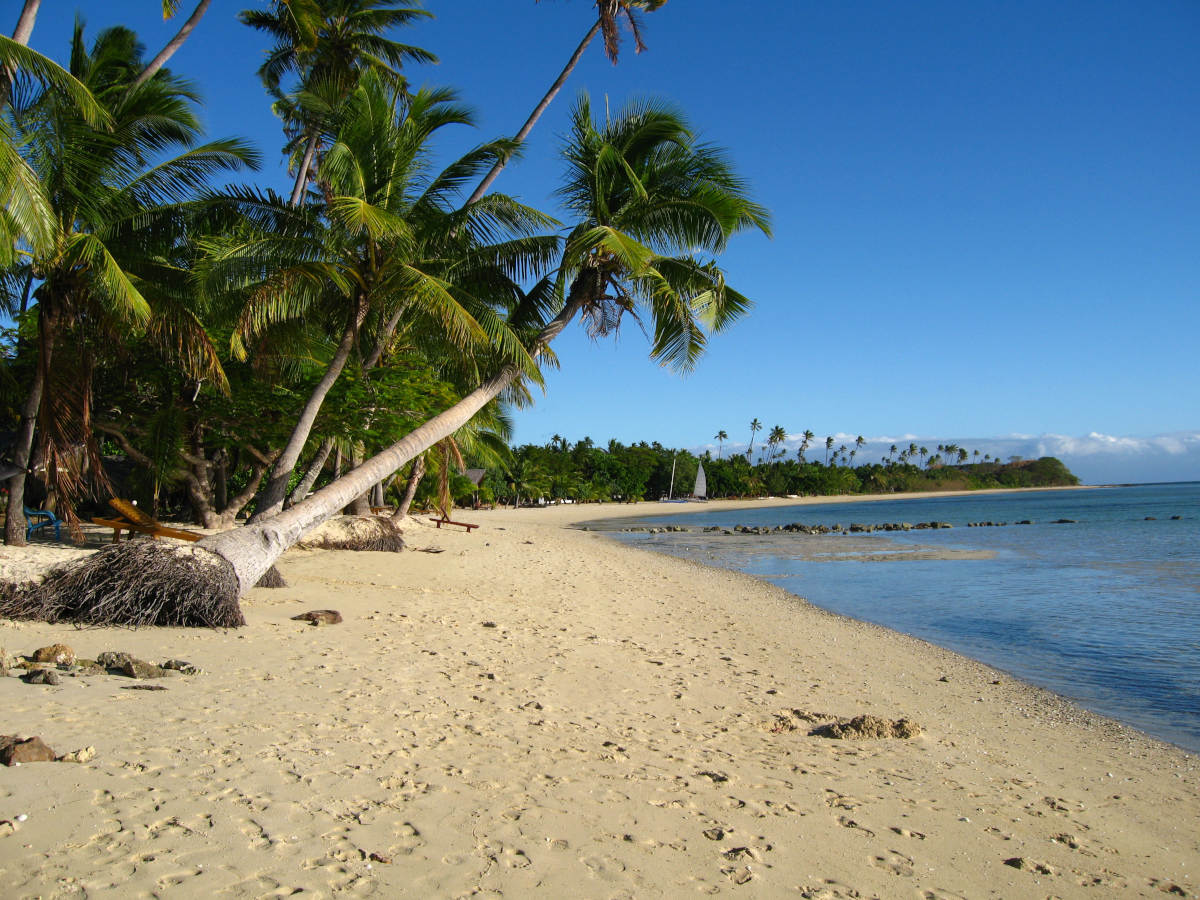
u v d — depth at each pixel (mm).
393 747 5273
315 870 3486
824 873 3975
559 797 4652
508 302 15445
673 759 5602
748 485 139750
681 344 15039
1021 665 10609
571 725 6242
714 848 4137
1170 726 7797
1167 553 28406
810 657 10414
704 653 10086
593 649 9578
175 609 8734
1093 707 8484
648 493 126750
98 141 12086
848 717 7387
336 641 8680
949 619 14531
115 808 3896
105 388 17547
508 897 3420
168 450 16359
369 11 19812
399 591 13469
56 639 7695
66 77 9344
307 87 15320
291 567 15812
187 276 14117
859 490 171500
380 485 30484
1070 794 5691
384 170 13312
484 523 47344
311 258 12875
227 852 3570
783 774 5492
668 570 22406
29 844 3463
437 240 13680
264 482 27859
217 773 4492
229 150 13047
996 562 26203
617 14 16938
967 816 5012
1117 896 4039
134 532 10672
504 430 32375
